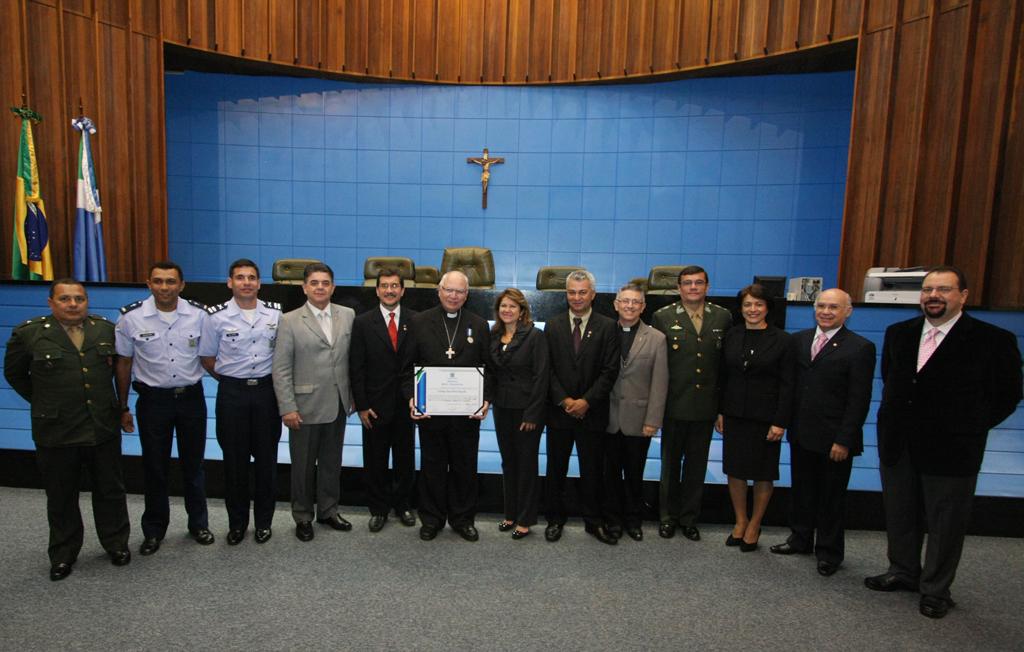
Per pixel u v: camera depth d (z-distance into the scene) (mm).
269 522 2869
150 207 6445
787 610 2346
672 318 3018
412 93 7371
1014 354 2252
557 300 4207
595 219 7367
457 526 2971
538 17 7164
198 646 2004
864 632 2207
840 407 2639
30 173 5340
